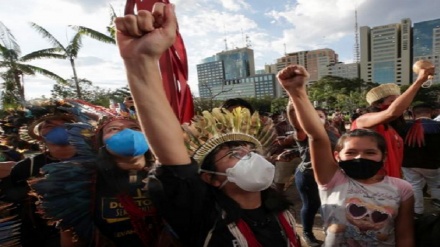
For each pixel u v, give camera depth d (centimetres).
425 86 229
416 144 351
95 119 210
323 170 187
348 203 176
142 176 174
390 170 254
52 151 222
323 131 179
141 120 115
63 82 1620
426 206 402
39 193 168
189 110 184
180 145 121
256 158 136
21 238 212
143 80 112
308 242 363
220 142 145
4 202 203
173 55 176
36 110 240
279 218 150
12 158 288
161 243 155
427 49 10275
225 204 137
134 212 169
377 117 253
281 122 649
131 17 106
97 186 173
